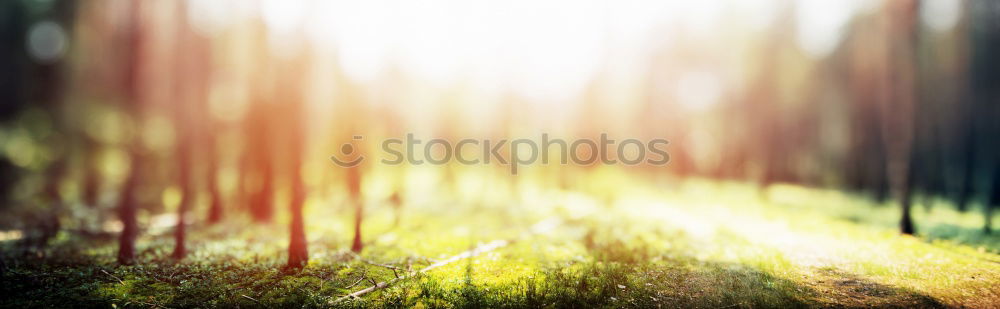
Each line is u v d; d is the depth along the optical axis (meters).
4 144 34.06
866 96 37.00
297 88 19.36
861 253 13.77
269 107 22.11
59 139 36.84
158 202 29.19
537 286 10.98
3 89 37.44
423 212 25.38
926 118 32.94
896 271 11.78
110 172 36.84
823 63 39.03
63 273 12.00
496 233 18.61
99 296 10.50
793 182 48.41
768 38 38.50
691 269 12.25
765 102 38.06
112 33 36.34
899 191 17.70
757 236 16.88
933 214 24.77
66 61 38.38
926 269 11.97
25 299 10.39
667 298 10.20
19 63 38.31
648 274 11.84
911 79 17.77
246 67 24.45
